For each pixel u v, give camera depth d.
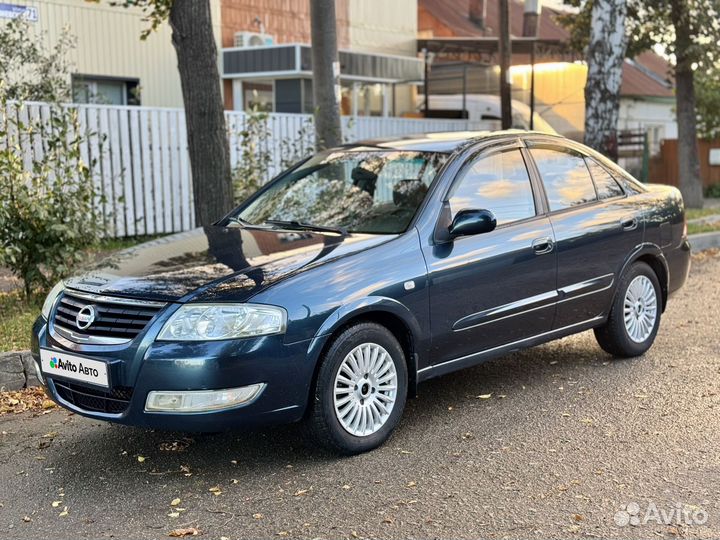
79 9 15.24
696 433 4.92
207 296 4.25
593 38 12.70
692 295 9.30
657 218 6.61
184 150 12.84
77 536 3.79
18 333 6.70
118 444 4.98
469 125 19.31
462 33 28.14
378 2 22.05
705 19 16.06
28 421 5.43
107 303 4.43
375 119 16.66
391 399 4.78
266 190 6.05
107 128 11.91
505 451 4.70
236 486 4.30
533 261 5.51
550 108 24.75
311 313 4.35
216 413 4.14
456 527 3.76
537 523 3.79
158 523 3.90
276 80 18.02
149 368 4.14
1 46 12.38
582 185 6.16
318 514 3.93
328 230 5.20
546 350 6.97
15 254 7.46
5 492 4.31
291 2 19.75
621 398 5.61
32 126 8.35
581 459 4.55
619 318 6.36
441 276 4.95
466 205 5.27
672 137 32.22
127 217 12.27
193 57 8.19
